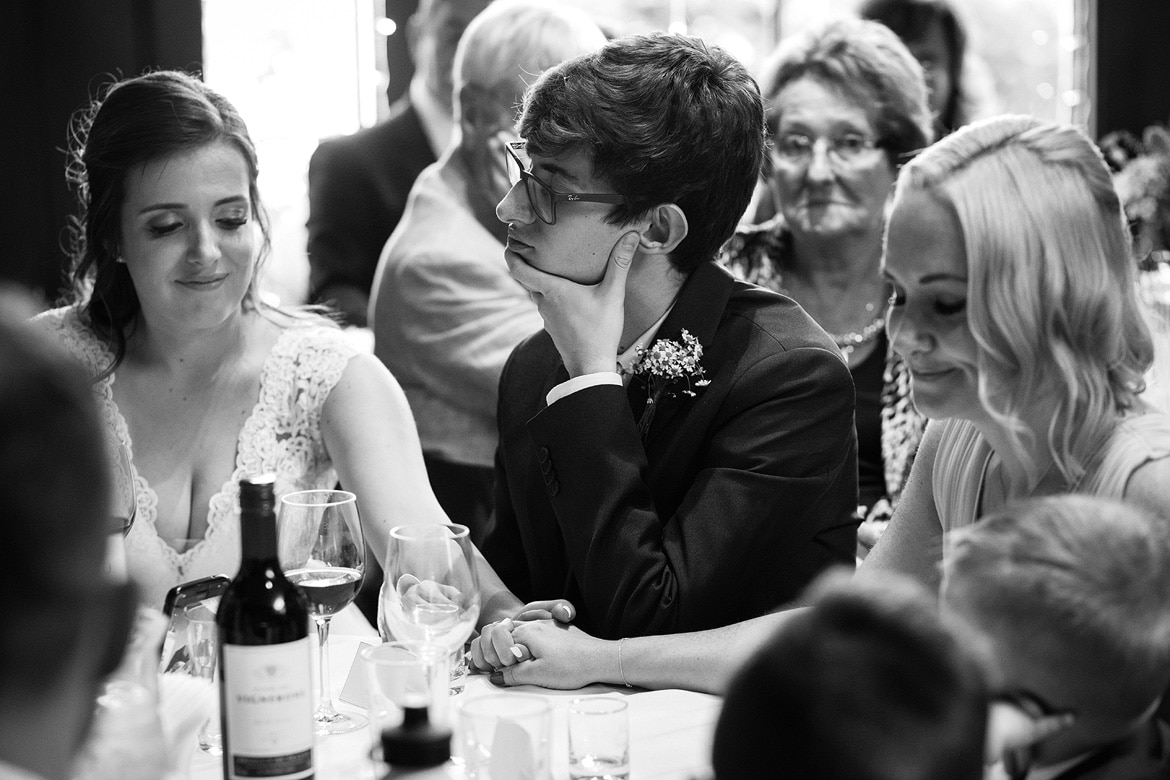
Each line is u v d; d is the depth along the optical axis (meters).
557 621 1.87
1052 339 1.51
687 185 1.91
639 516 1.88
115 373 2.30
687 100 1.88
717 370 1.99
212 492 2.28
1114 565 1.00
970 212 1.51
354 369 2.34
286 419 2.32
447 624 1.51
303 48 4.06
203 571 2.23
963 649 0.77
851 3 4.46
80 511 0.65
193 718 1.28
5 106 3.90
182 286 2.14
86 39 3.94
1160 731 1.10
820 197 3.26
